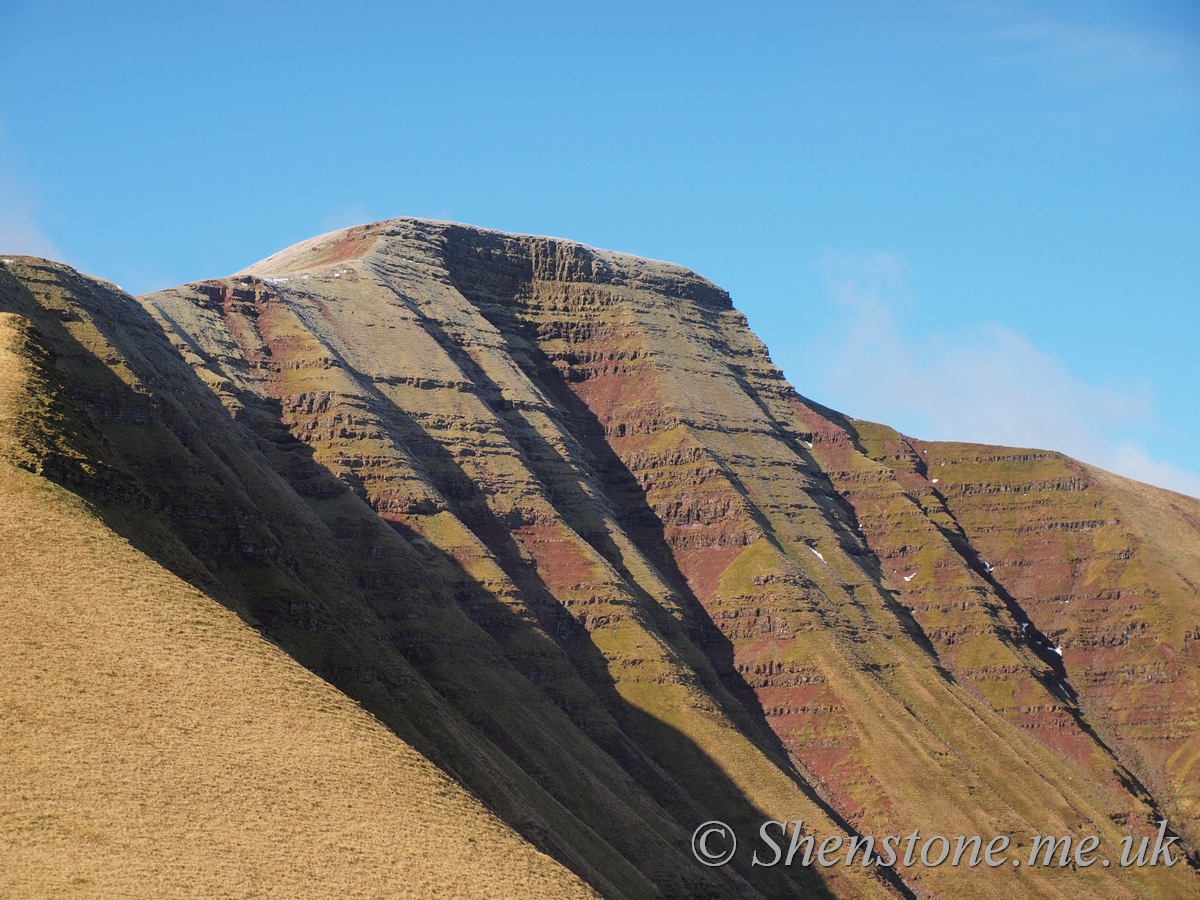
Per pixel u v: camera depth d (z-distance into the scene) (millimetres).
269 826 97062
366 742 112562
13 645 105375
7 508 121125
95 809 92188
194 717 105625
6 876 83375
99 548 121375
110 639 110312
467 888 98500
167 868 88625
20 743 95875
